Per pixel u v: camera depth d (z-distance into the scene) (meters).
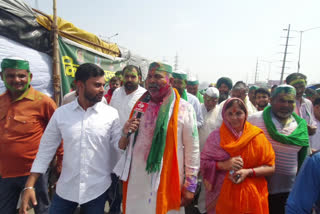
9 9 2.86
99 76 1.66
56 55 3.59
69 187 1.64
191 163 1.75
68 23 4.03
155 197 1.69
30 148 2.12
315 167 1.20
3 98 2.11
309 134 2.54
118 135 1.84
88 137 1.65
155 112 1.81
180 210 1.86
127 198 1.80
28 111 2.11
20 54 3.07
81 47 4.37
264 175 1.84
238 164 1.79
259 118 2.22
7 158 2.06
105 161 1.76
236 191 1.81
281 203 2.09
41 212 2.27
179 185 1.70
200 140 3.48
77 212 2.79
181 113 1.77
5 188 2.10
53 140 1.72
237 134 1.94
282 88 2.04
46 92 3.57
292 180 2.04
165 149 1.67
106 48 5.30
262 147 1.86
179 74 3.41
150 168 1.63
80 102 1.72
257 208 1.76
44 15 3.44
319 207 1.21
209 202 2.02
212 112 3.55
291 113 2.09
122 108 2.79
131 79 2.73
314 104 3.09
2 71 1.99
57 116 1.69
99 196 1.71
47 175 2.30
